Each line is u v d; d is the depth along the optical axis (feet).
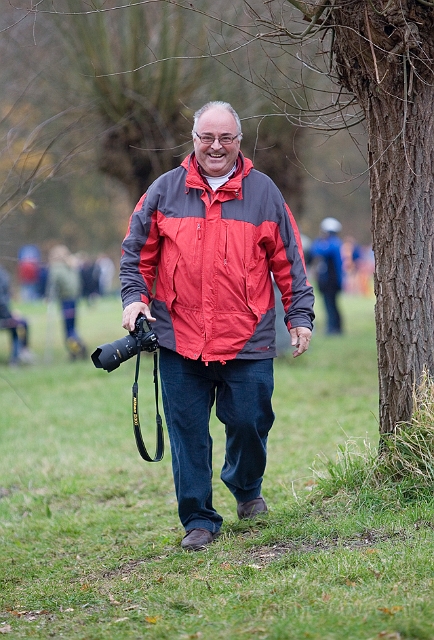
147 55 65.21
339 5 24.85
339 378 62.59
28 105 67.36
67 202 159.22
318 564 21.75
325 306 98.89
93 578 24.80
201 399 25.32
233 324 24.35
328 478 29.04
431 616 17.49
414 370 26.43
